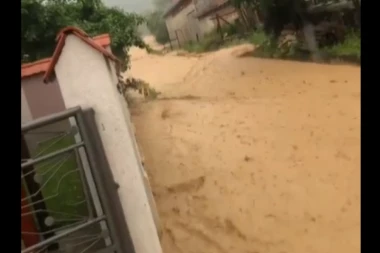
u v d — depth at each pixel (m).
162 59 27.36
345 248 4.48
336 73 11.27
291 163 6.66
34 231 3.60
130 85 14.84
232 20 22.73
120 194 3.45
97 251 3.19
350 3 11.89
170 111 11.95
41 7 10.58
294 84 11.42
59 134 3.33
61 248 3.34
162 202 6.55
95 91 3.36
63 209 3.66
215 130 9.32
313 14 13.41
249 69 15.00
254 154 7.40
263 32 17.47
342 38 12.84
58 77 3.35
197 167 7.52
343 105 8.60
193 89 14.95
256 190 6.16
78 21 12.70
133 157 3.44
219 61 17.88
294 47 14.63
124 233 3.32
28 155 3.58
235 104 11.04
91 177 3.29
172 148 8.79
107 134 3.40
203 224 5.68
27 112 7.50
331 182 5.79
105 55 3.45
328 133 7.39
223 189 6.46
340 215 5.06
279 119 8.87
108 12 13.82
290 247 4.76
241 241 5.12
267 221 5.36
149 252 3.55
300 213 5.32
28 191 3.56
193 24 29.53
